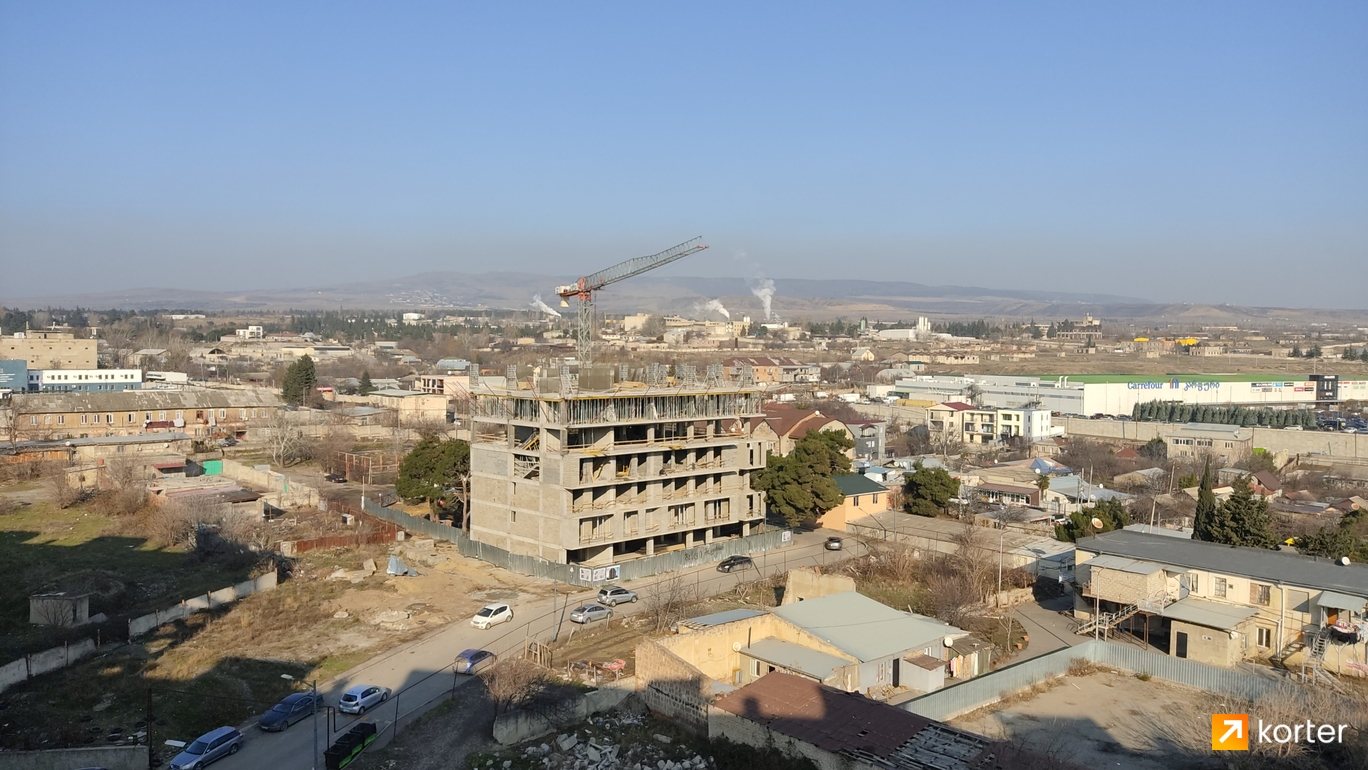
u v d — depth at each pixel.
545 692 60.78
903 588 91.06
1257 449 174.00
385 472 149.88
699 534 107.38
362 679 66.88
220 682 65.00
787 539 109.69
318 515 117.62
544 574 92.94
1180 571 74.50
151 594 83.88
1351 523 110.31
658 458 100.50
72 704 60.59
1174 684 66.56
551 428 94.00
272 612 79.81
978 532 103.19
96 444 148.12
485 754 55.25
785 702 54.28
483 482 102.12
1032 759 48.88
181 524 100.56
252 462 157.00
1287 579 70.00
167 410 176.38
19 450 141.25
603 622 79.62
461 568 95.62
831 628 68.38
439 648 73.06
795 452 114.00
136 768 52.59
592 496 96.06
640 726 57.81
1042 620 81.94
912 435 193.00
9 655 67.12
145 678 65.12
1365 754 50.22
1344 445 171.75
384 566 95.12
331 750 53.38
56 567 90.56
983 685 62.50
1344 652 66.00
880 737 49.78
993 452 182.25
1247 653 70.81
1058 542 104.25
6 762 51.53
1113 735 58.09
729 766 51.53
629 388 101.81
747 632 66.62
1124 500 130.50
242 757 54.88
